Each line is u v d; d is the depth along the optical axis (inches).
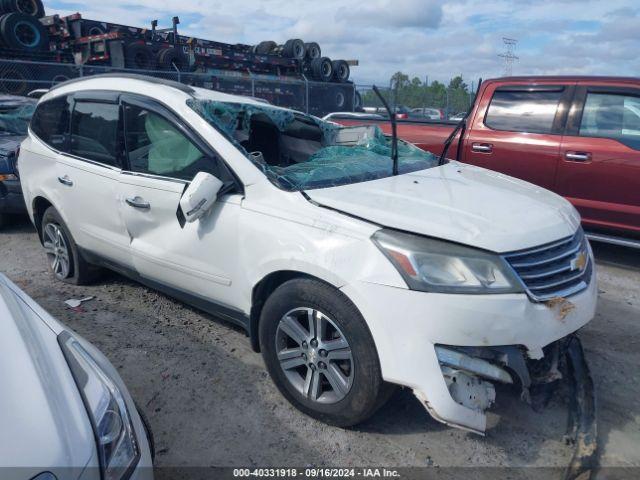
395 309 99.5
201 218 128.6
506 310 99.0
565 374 132.1
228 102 149.3
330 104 715.4
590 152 209.9
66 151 170.4
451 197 122.0
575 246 117.0
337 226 107.8
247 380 132.5
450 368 99.4
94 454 67.1
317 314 110.3
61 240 185.2
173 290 144.9
